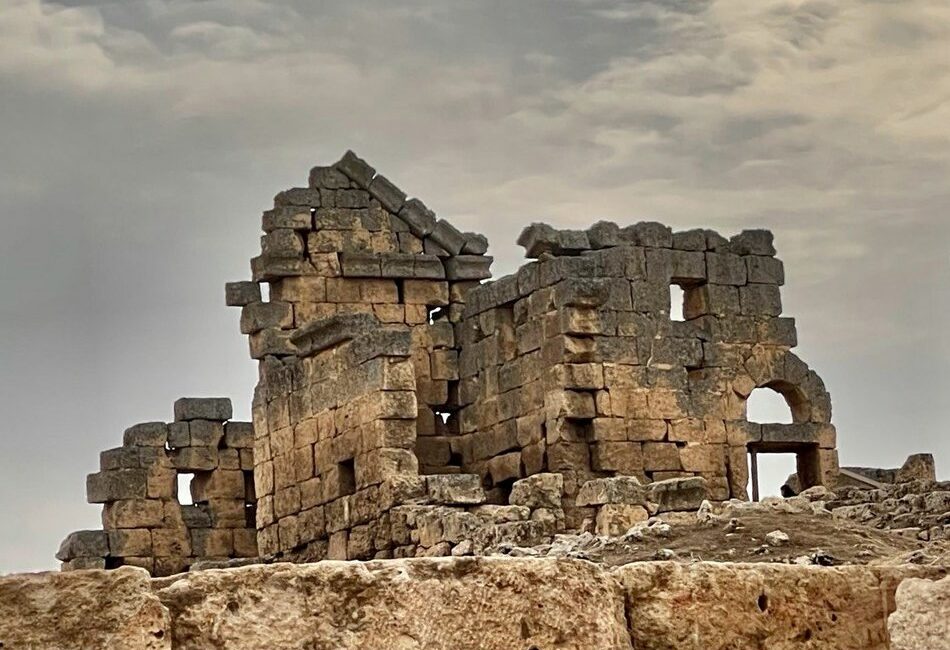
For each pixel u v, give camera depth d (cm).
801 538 4409
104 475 7100
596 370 5859
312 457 6109
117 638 1938
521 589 2148
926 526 4619
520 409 6016
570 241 6034
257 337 6619
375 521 5738
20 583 1923
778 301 6225
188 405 7162
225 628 2012
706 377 6069
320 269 6688
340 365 5969
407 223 6794
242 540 7150
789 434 6156
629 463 5866
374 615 2073
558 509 5525
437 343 6341
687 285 6209
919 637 2156
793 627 2334
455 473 6241
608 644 2177
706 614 2289
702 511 4809
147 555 7056
